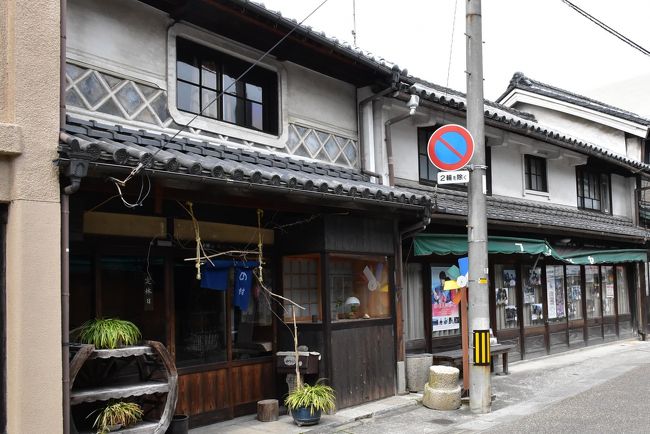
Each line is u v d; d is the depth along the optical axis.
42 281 5.42
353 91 10.59
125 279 7.27
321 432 7.75
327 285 8.66
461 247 10.72
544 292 15.27
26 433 5.20
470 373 9.09
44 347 5.38
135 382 6.64
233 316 8.52
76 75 6.82
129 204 6.49
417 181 11.98
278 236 9.15
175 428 6.95
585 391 10.42
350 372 8.95
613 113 19.42
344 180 8.94
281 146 9.12
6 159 5.44
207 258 7.45
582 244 16.31
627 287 19.36
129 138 6.77
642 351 15.91
